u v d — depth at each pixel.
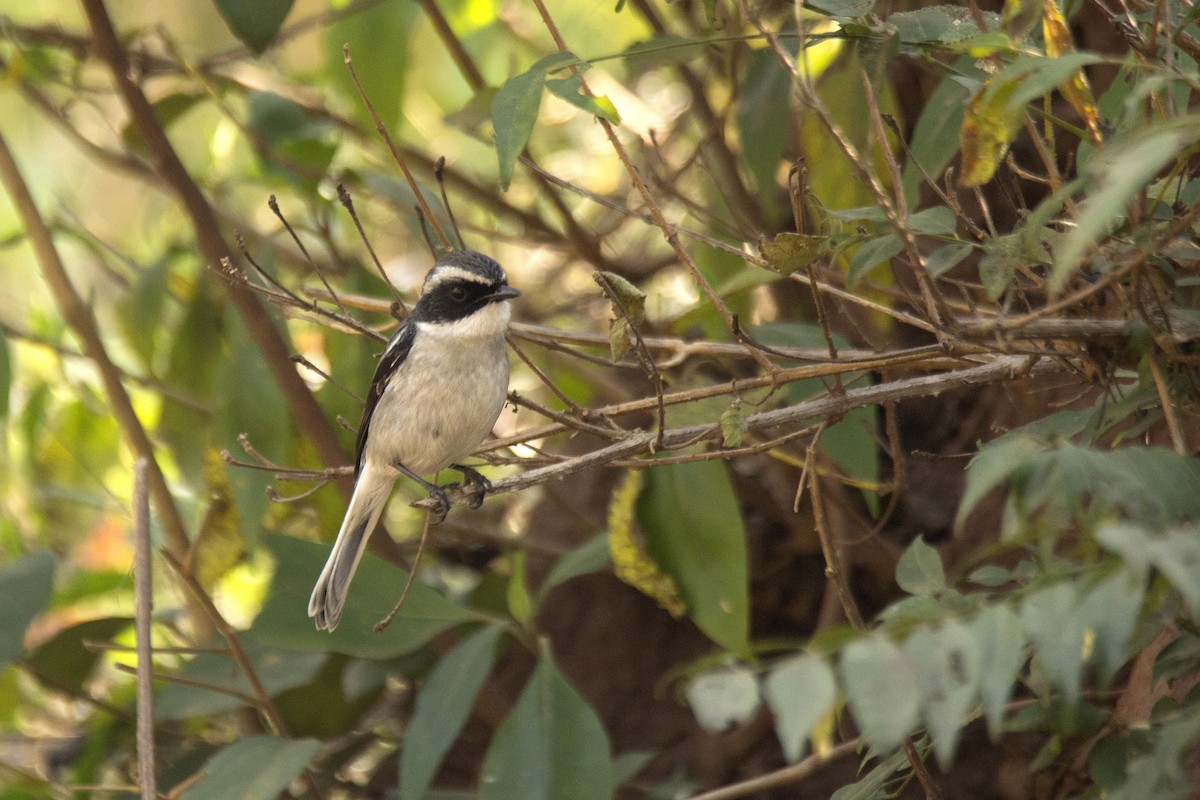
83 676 10.94
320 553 9.16
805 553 11.28
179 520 10.78
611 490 12.68
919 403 11.12
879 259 6.58
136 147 12.09
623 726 11.77
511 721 7.80
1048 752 6.78
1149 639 5.86
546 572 12.54
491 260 9.37
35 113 17.44
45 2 15.95
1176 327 6.17
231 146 13.16
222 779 8.04
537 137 15.02
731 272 11.07
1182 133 4.15
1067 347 7.00
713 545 9.04
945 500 10.69
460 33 13.62
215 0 9.23
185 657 11.37
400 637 8.77
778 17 9.10
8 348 9.95
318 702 10.76
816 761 8.55
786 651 11.36
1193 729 5.11
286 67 15.72
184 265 13.66
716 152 11.42
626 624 12.08
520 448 13.33
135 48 12.73
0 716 11.66
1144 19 6.39
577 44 14.63
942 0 8.30
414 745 8.04
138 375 13.27
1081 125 9.37
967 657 4.21
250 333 10.02
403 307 8.44
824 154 8.66
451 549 13.04
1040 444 4.82
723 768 10.88
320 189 12.15
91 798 10.24
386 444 9.21
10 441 13.49
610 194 14.10
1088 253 6.05
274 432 10.05
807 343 9.48
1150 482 4.70
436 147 15.48
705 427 7.76
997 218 10.14
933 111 8.16
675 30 12.84
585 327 13.67
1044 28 6.15
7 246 12.34
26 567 8.33
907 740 6.61
